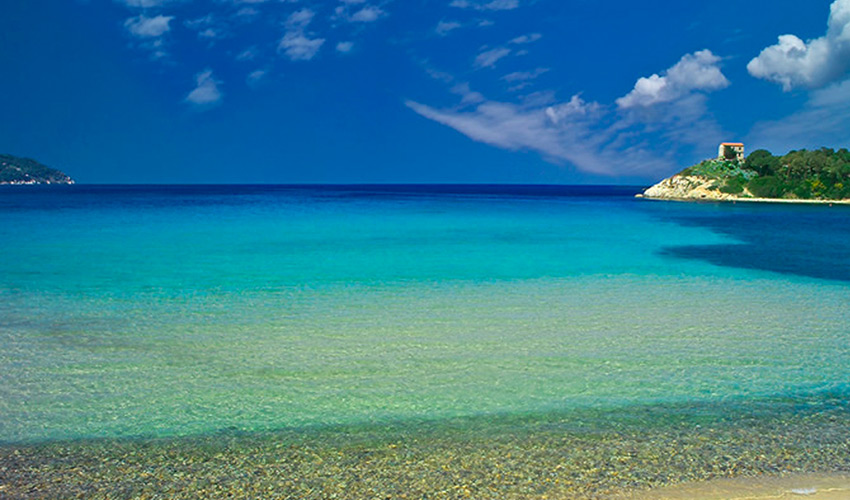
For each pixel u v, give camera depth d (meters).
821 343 11.43
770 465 6.31
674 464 6.35
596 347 11.07
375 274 19.55
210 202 82.44
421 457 6.56
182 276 18.78
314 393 8.61
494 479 6.02
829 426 7.41
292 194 134.12
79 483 5.98
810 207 90.00
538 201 104.06
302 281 18.08
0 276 18.47
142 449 6.80
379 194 140.75
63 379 9.17
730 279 19.23
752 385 8.98
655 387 8.88
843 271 21.30
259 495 5.74
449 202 91.50
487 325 12.68
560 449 6.75
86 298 15.22
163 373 9.48
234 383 9.03
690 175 129.12
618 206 84.38
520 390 8.73
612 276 19.66
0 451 6.73
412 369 9.71
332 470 6.26
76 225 38.50
